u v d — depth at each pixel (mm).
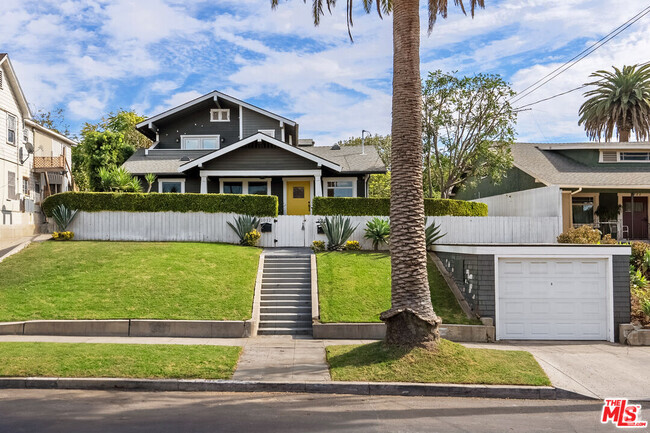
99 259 15820
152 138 29203
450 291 14336
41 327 11562
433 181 29344
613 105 33406
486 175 26875
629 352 11094
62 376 8219
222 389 8117
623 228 25469
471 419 6789
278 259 16969
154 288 13641
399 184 9547
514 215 26734
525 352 10484
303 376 8539
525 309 12617
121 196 19469
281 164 22906
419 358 8906
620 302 12492
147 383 8109
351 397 7863
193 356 9461
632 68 33250
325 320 12352
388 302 13453
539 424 6621
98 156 29641
